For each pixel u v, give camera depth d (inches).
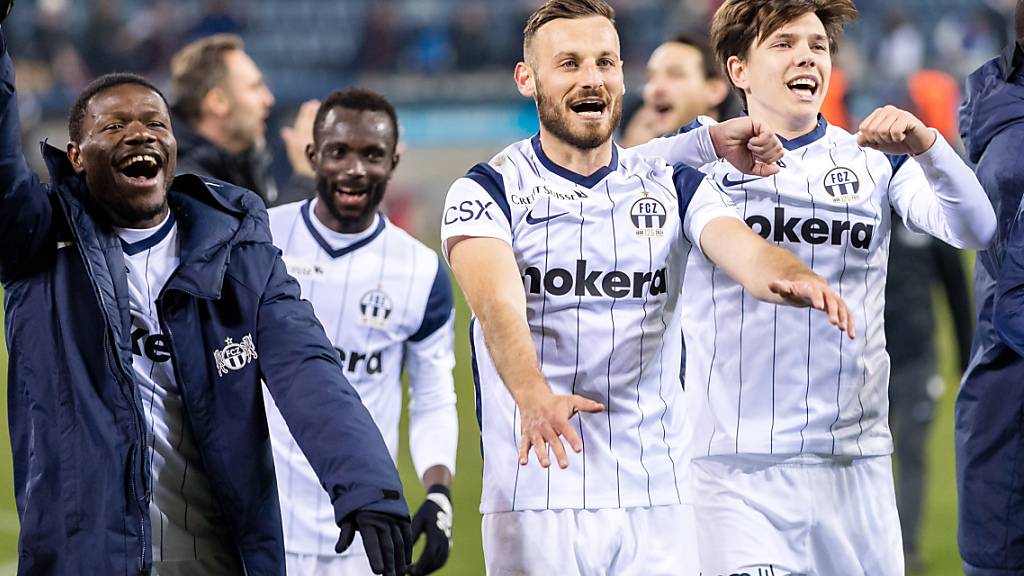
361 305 279.4
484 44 1293.1
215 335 206.2
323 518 268.7
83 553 194.7
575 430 195.5
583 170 216.7
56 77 1203.9
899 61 1307.8
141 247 209.0
